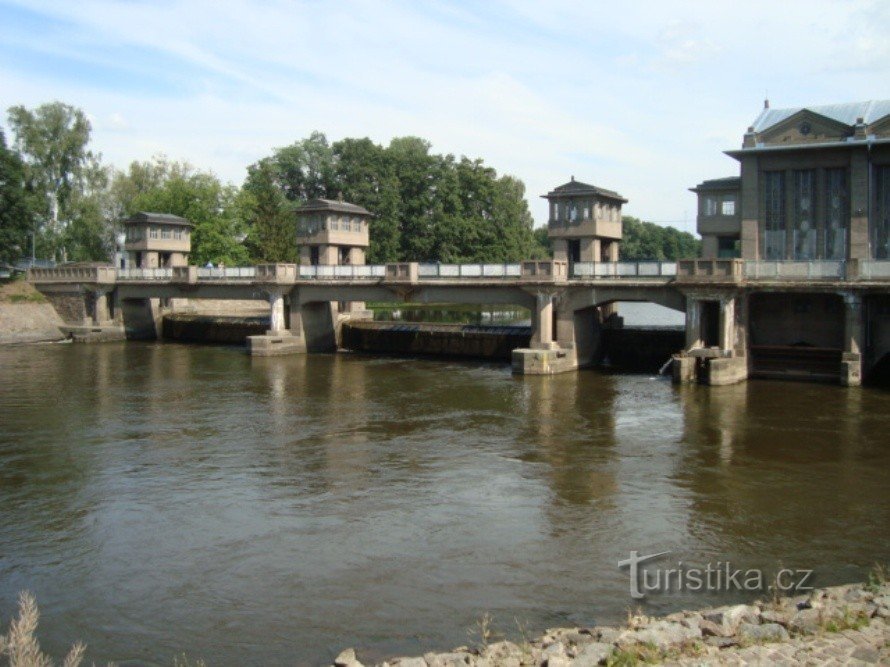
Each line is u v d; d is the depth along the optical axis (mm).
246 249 112438
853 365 47719
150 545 23875
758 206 54750
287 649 17719
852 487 28469
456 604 19594
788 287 49281
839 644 14797
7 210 92688
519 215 138375
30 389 51406
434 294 63844
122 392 50125
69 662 12094
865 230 51344
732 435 36344
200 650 17781
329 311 74750
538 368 55406
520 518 25688
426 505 27094
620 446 34719
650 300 54281
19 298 87062
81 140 114125
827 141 52312
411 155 121312
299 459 33250
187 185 110500
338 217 78188
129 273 84562
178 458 33625
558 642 16219
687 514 25859
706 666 14086
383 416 41812
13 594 20766
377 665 15711
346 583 20969
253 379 55469
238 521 25797
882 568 21281
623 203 68375
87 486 29766
